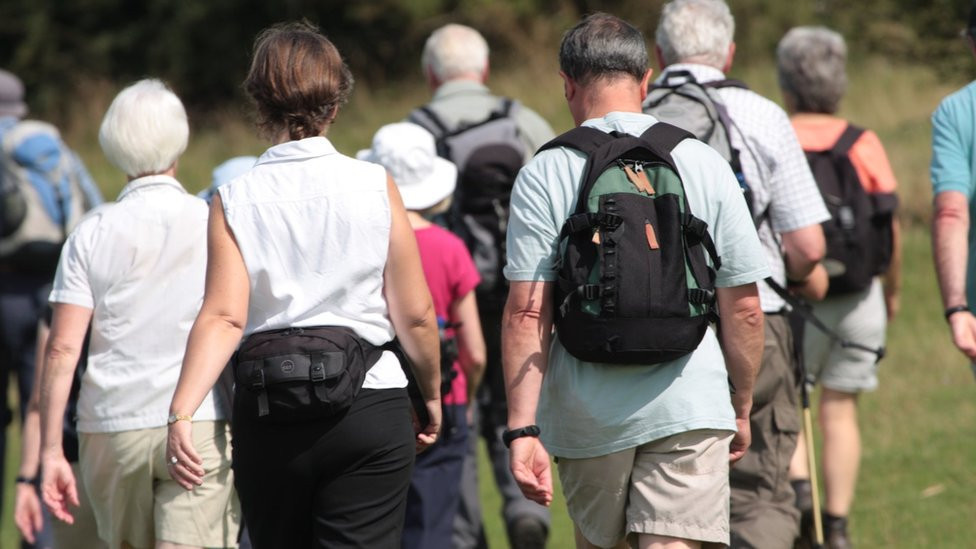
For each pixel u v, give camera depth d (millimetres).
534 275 11898
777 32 82750
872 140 20188
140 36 92500
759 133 15328
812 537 18141
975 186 15523
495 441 20688
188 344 11477
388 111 80562
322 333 11531
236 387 11750
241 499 11977
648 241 11492
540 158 12156
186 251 14391
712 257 11844
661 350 11531
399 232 11906
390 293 11977
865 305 20062
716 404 11945
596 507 12328
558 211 11875
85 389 14555
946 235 15250
